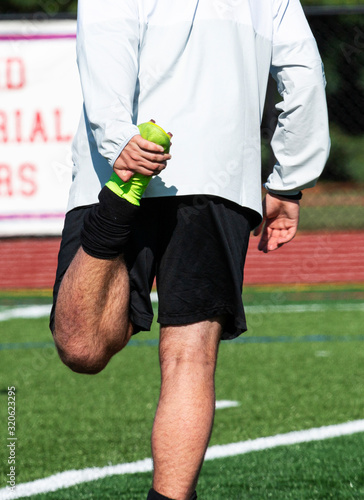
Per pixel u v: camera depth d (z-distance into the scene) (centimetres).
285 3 738
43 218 3016
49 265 3528
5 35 2964
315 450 1105
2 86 2980
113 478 988
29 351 1962
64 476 1000
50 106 2998
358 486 938
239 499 895
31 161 3002
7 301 2936
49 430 1245
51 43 2984
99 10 642
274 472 1004
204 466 1035
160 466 617
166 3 658
